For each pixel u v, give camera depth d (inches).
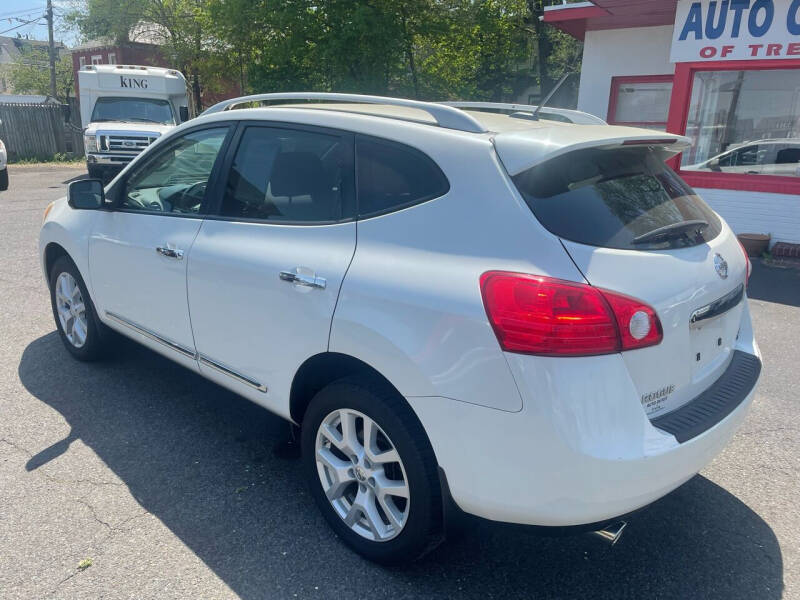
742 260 116.9
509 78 1034.1
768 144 358.6
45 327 212.7
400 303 95.1
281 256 114.0
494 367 86.1
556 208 90.6
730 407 102.0
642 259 91.2
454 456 91.3
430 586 103.7
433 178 99.6
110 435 146.6
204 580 102.8
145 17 1103.0
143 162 154.3
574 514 86.1
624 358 86.5
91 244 162.7
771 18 334.0
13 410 156.5
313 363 110.9
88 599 97.8
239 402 165.3
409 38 729.0
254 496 125.7
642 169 108.4
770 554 112.9
